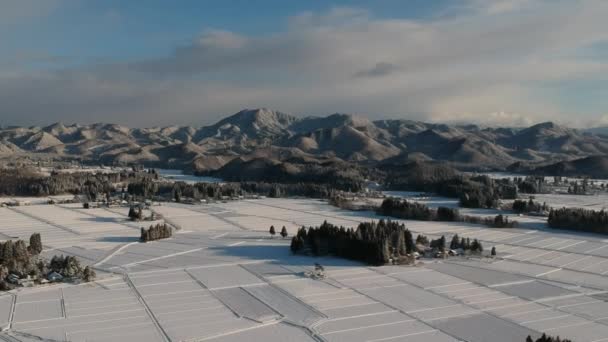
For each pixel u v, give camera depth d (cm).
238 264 14925
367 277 13525
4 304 11012
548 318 10494
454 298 11744
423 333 9631
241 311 10781
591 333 9712
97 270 14050
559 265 14988
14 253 14062
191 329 9744
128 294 11881
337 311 10812
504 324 10131
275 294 11994
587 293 12206
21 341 9106
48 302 11206
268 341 9206
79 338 9250
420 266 14775
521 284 12950
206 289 12356
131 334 9456
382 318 10400
